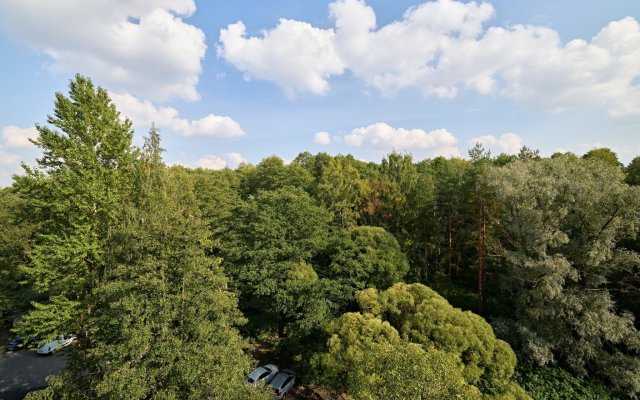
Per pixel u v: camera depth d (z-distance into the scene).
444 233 33.34
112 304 11.12
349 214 34.84
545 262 19.33
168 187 15.90
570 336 19.78
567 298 19.31
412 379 9.20
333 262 24.31
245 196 46.16
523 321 21.02
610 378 18.88
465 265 33.38
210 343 12.28
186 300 12.66
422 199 31.61
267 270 22.86
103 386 10.62
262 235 23.89
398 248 26.39
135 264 13.10
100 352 11.61
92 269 17.39
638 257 19.34
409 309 17.34
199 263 12.99
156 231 13.10
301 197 27.98
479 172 26.58
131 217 15.17
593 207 19.89
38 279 16.05
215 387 11.38
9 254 26.02
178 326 12.84
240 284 23.42
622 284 22.12
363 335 15.39
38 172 16.56
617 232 20.28
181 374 11.21
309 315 19.58
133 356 11.30
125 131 18.92
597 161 22.48
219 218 28.84
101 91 18.20
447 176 31.59
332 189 36.69
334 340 15.85
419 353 10.28
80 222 17.36
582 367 19.31
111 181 17.84
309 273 23.09
